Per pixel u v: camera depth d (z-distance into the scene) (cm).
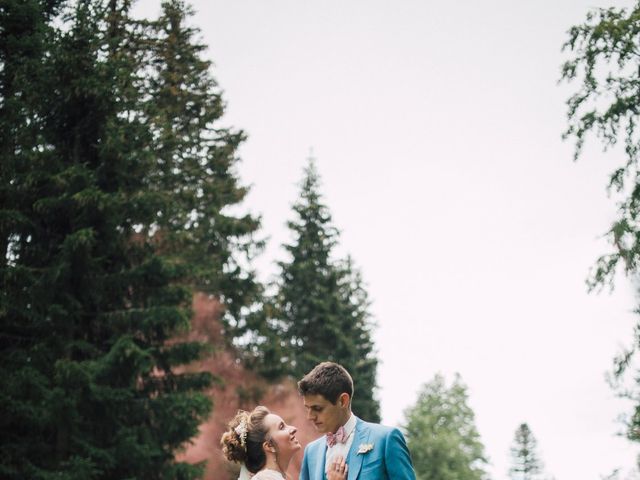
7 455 1407
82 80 1650
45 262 1593
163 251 1856
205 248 2317
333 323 3325
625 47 1714
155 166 1900
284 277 3484
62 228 1641
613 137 1717
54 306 1470
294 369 3072
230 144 2669
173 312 1597
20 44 1944
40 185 1625
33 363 1473
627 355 1606
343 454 498
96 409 1500
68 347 1495
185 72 2644
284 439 543
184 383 1716
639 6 1780
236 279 2419
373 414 3431
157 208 1705
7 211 1545
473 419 4584
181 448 1697
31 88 1703
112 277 1598
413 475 484
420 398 4619
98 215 1588
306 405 500
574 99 1770
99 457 1434
